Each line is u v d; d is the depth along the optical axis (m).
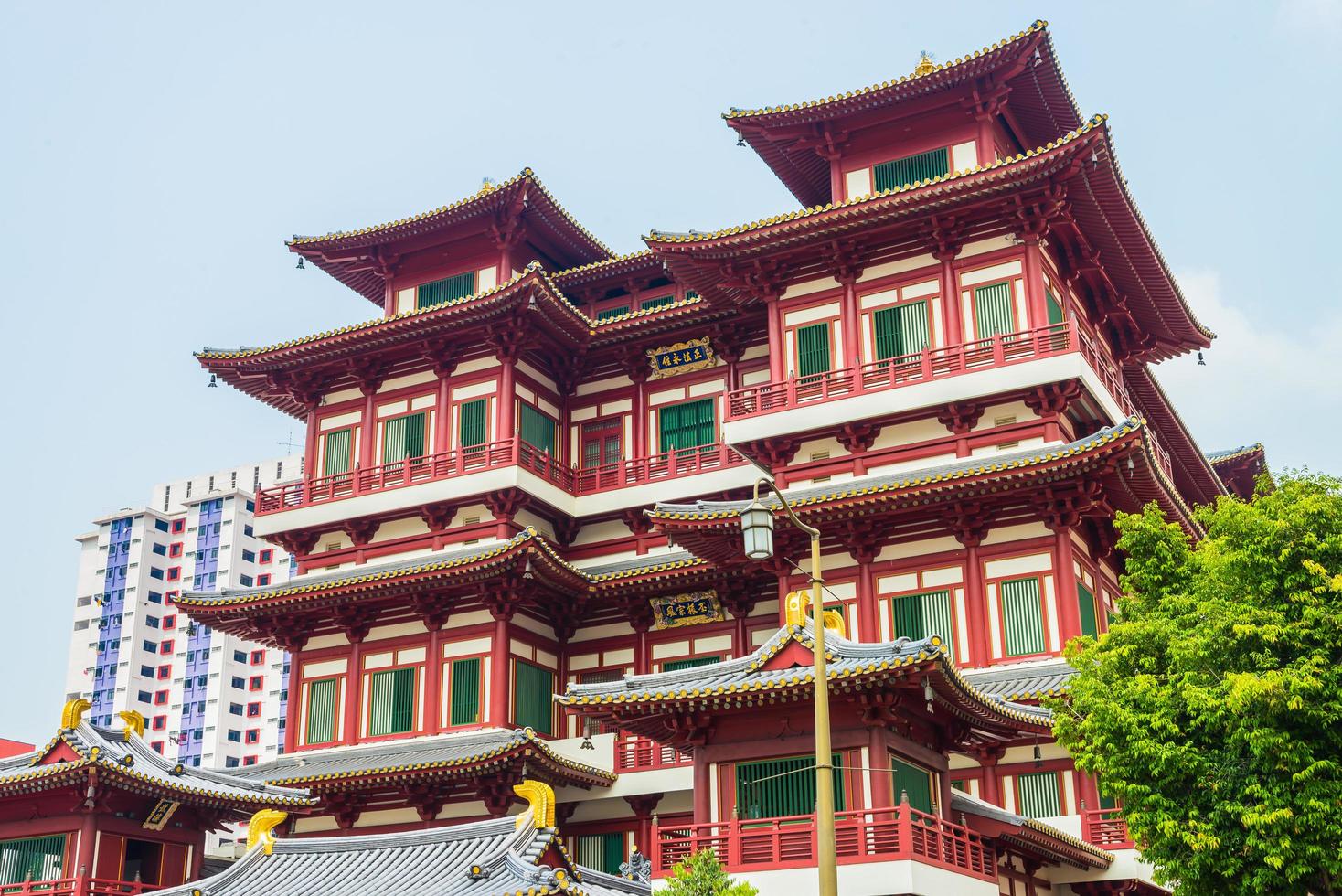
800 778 36.22
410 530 64.56
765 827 35.78
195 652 175.38
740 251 57.06
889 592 51.31
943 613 50.12
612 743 58.03
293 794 53.31
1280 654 32.44
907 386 53.47
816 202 65.56
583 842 57.62
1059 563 48.81
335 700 62.00
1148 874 43.50
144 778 49.00
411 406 66.38
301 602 61.38
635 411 66.88
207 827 53.31
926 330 54.75
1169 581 37.97
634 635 61.69
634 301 70.94
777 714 36.84
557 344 66.56
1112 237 57.03
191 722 171.75
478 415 64.31
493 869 32.03
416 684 60.31
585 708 37.47
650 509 63.69
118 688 173.25
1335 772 30.77
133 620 175.75
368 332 64.69
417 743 58.41
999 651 48.88
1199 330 65.50
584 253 73.31
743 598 59.19
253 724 172.38
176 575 180.75
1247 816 30.81
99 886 48.31
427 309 63.41
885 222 54.94
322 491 66.44
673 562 58.75
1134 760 33.25
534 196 68.06
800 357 57.09
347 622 62.16
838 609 51.88
